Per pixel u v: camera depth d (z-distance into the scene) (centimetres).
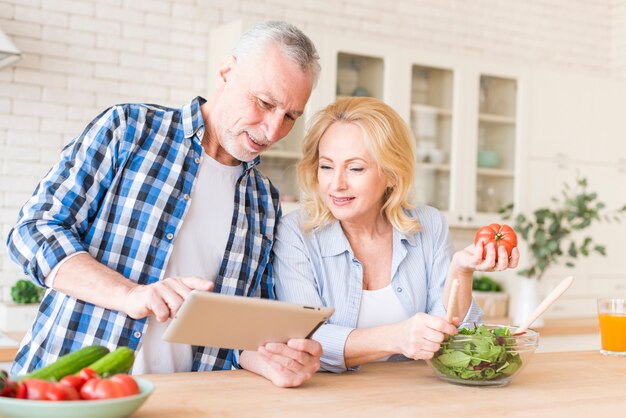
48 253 165
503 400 154
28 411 111
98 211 184
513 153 464
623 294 500
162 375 168
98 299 159
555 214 438
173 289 150
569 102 483
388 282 207
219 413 135
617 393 163
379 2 457
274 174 398
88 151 182
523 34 510
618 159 502
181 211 190
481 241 179
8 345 302
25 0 366
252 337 158
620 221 502
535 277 462
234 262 197
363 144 191
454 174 441
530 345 168
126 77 388
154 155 189
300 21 432
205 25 407
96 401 114
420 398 154
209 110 198
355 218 201
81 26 378
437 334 165
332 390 160
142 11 392
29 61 367
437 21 477
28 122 367
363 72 410
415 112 428
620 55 539
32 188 368
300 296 199
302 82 183
